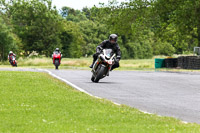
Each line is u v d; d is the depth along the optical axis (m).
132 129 21.34
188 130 21.48
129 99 36.75
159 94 41.28
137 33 149.50
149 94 41.09
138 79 61.84
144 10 142.25
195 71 92.62
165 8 136.50
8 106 28.84
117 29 148.88
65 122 23.03
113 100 35.81
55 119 24.03
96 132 20.36
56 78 58.53
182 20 128.25
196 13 126.25
